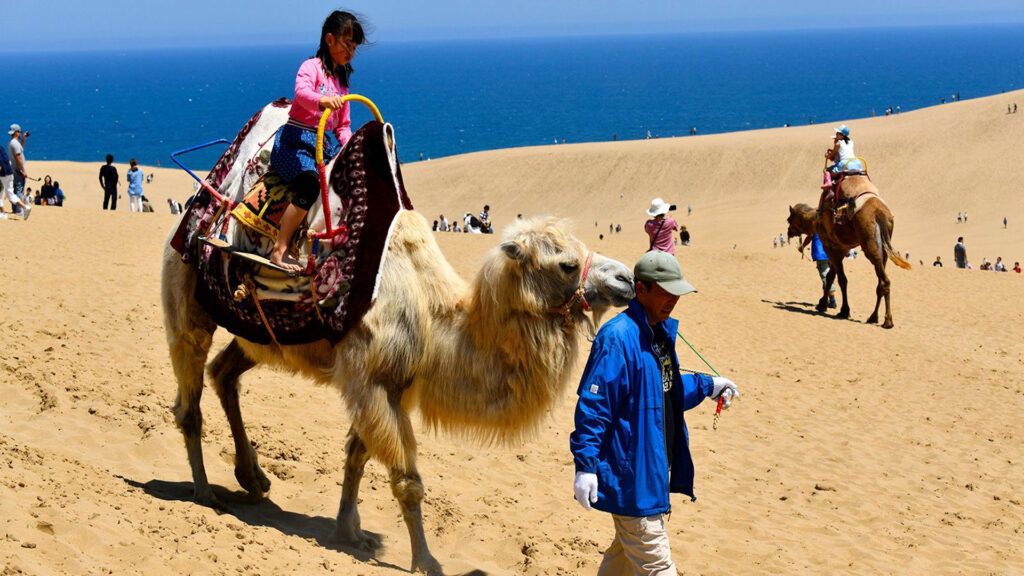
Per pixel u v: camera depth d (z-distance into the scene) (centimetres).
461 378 596
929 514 951
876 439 1214
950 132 9781
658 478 512
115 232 2181
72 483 629
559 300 571
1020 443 1238
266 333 641
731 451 1114
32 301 1271
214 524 609
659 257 520
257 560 563
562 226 575
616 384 507
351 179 621
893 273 2884
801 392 1425
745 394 1378
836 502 962
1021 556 841
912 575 776
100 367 988
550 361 575
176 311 689
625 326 514
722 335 1794
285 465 805
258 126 671
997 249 6375
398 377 605
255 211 628
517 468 929
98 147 19712
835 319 2073
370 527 720
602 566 555
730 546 795
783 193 9119
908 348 1798
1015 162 8750
